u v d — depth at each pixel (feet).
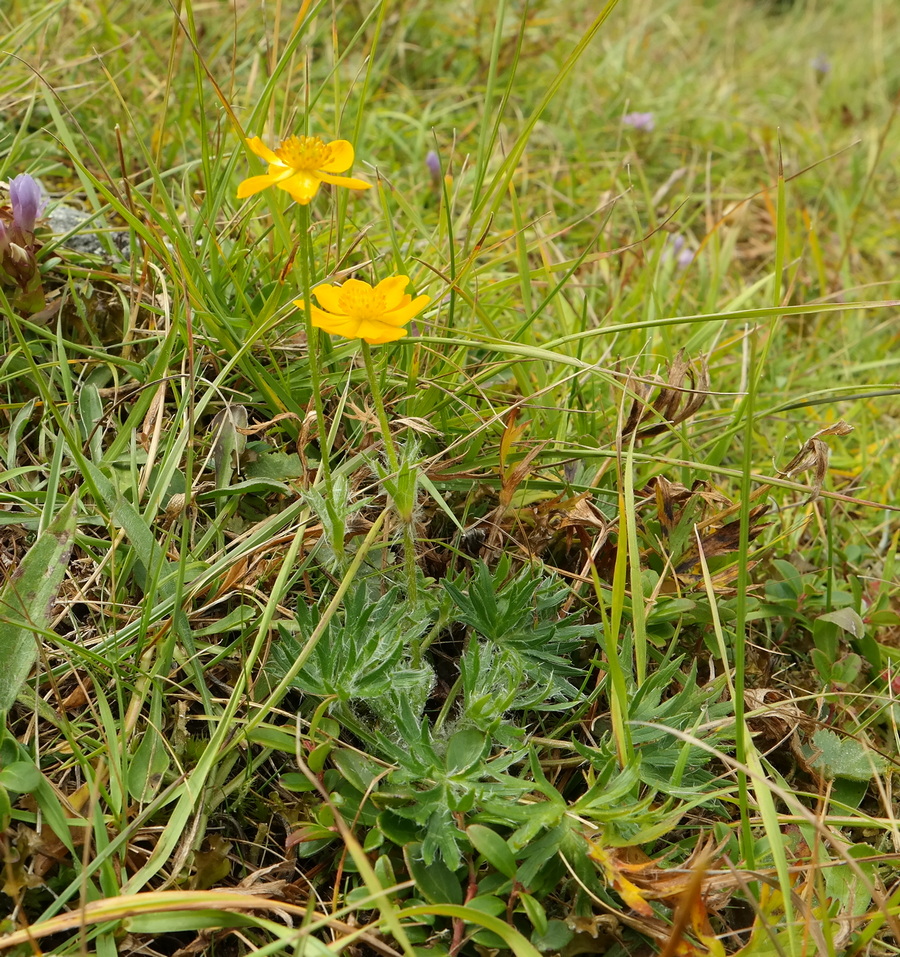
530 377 1.28
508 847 0.82
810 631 1.17
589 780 0.90
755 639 1.16
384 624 0.91
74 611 0.99
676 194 2.06
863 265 2.02
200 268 1.09
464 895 0.85
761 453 1.42
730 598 1.10
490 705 0.91
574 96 2.20
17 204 1.07
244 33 1.82
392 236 1.15
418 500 1.07
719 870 0.84
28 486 1.04
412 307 0.83
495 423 1.14
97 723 0.90
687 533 1.08
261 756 0.90
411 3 2.11
